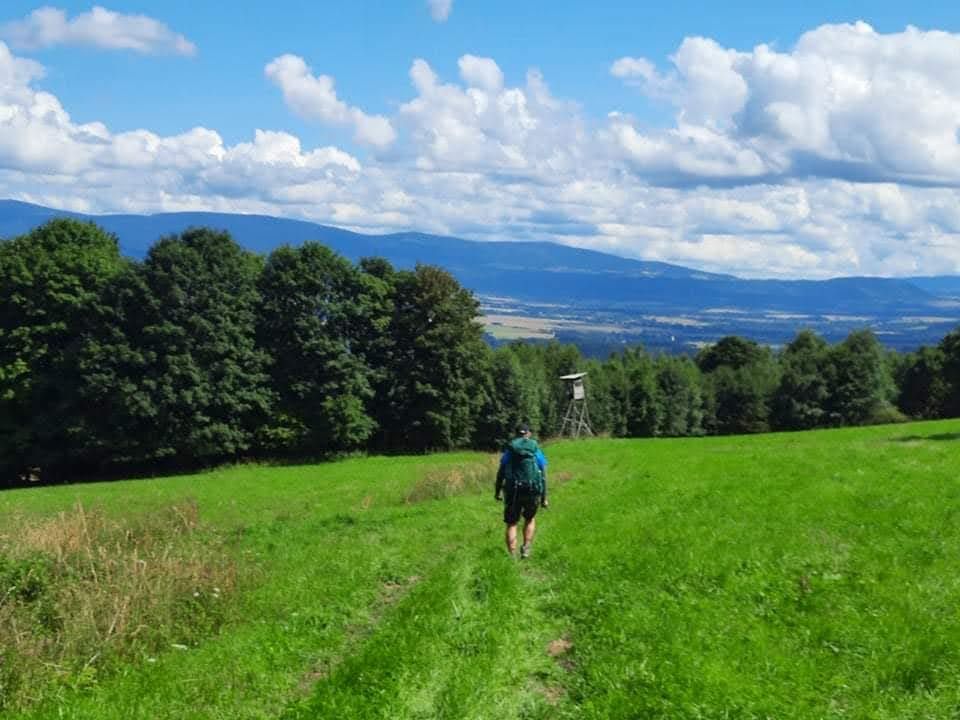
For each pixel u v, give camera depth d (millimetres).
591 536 17109
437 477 31547
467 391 73000
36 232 59812
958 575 11867
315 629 12453
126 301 58094
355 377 67062
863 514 16844
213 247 61875
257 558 18859
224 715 9109
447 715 8094
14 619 11180
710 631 10180
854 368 103062
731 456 32125
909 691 8188
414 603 12219
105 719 8898
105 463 59344
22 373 57000
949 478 20828
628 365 116000
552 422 93750
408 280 71625
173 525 22344
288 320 65812
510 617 11141
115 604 12047
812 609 10852
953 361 95750
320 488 39469
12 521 19375
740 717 7785
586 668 9484
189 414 59969
